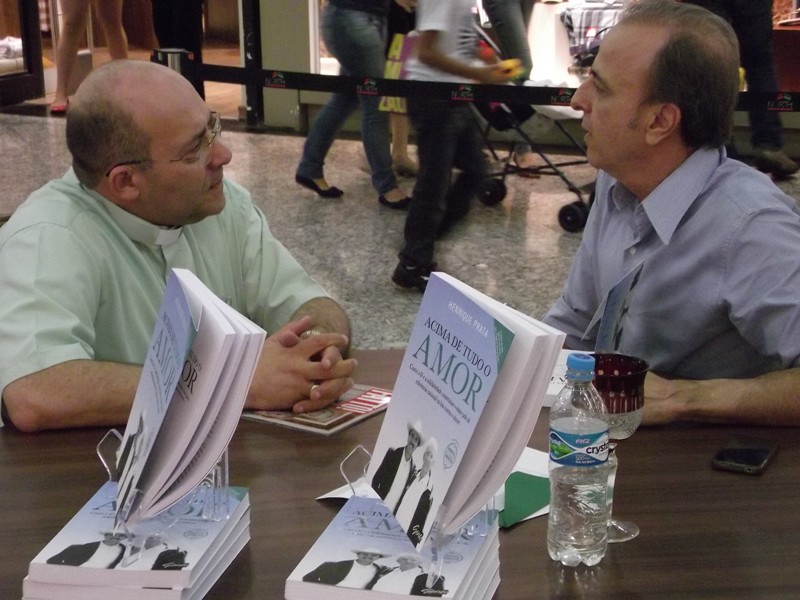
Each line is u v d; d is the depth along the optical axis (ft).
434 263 12.75
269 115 21.15
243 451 4.38
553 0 11.76
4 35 22.93
